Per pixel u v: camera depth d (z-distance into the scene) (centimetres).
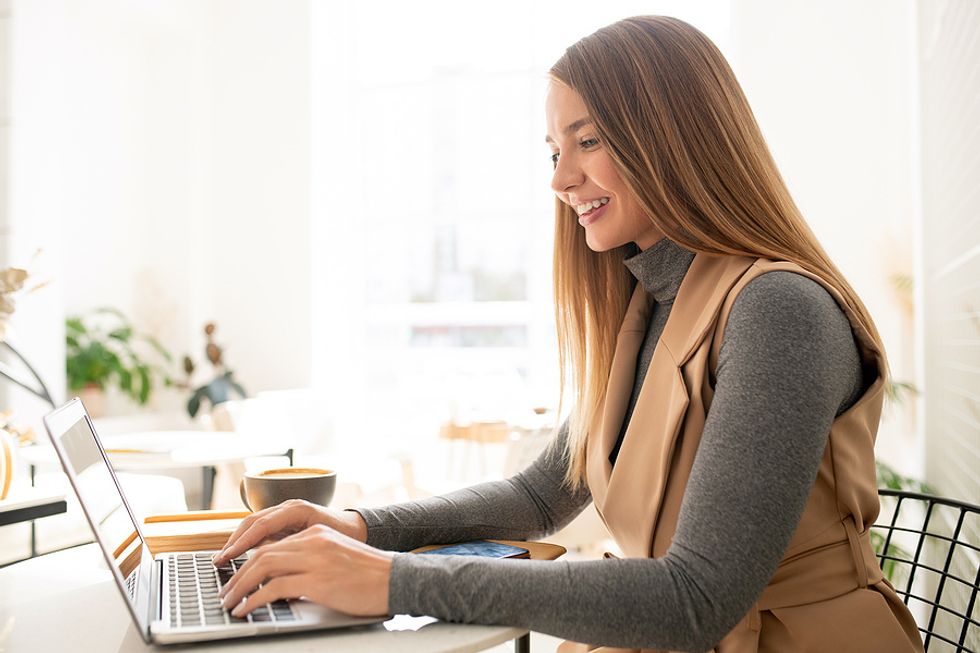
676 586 79
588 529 317
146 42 512
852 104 382
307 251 493
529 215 501
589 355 122
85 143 481
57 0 389
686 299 102
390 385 527
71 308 476
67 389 451
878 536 246
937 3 226
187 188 509
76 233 477
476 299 513
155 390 510
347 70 529
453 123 518
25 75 373
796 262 95
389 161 530
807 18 389
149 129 517
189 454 222
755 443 81
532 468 126
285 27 499
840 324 90
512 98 505
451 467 426
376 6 529
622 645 79
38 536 219
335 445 411
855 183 380
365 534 105
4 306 203
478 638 77
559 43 492
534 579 80
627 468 101
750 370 84
